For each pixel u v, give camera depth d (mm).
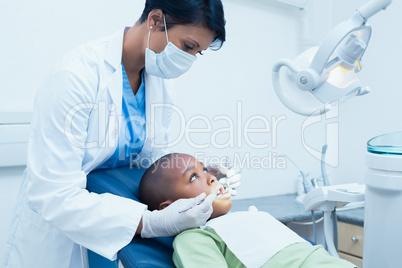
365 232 808
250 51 1905
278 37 2020
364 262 813
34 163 726
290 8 2062
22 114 1271
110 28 1476
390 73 1887
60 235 830
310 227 1827
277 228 814
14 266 856
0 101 1257
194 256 711
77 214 710
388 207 745
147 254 729
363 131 2027
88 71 816
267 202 1825
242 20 1866
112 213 724
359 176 2055
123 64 986
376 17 1942
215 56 1773
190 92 1696
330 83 802
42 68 1332
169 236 835
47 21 1334
